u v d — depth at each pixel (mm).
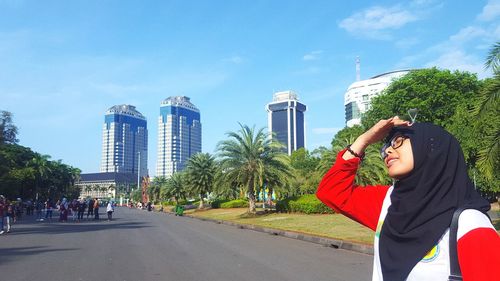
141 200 130500
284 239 17531
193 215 45219
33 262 11094
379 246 1611
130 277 8906
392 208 1580
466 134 21828
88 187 186625
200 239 17609
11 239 17734
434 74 41625
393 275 1490
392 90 45219
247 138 33938
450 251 1374
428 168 1468
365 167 29812
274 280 8484
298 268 9930
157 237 18609
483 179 20188
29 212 55094
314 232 18375
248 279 8602
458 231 1370
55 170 118125
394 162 1557
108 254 12688
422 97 41156
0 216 20609
